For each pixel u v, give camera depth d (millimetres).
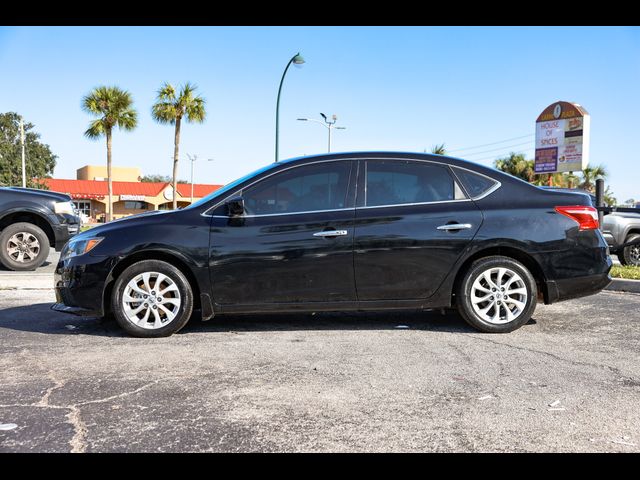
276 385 3678
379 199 5164
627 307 6449
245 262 4984
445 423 3037
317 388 3617
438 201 5191
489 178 5309
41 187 60594
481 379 3787
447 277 5102
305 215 5082
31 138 73875
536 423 3031
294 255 4996
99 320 5770
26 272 9242
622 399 3396
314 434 2898
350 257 5020
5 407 3266
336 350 4562
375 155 5301
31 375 3887
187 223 5062
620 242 10906
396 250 5047
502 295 5145
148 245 4965
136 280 4996
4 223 9789
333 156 5293
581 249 5176
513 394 3486
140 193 59531
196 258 4973
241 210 4988
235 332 5227
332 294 5055
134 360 4270
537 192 5316
